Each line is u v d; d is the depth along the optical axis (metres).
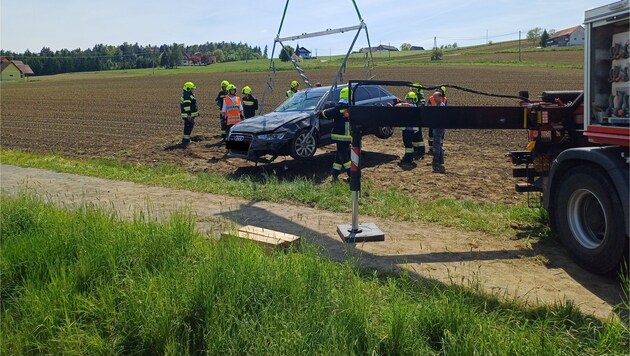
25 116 27.84
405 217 6.93
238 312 3.67
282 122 10.53
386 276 4.79
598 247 4.74
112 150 14.59
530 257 5.36
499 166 10.66
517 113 5.79
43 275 4.54
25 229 5.79
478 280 4.45
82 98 42.56
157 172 10.65
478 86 40.06
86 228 5.37
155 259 4.67
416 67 66.62
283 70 75.31
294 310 3.68
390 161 11.49
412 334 3.36
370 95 12.36
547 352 3.12
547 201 5.64
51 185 9.62
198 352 3.48
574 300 4.30
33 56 132.38
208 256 4.59
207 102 33.56
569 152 5.07
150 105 33.34
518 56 83.62
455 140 14.46
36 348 3.64
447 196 8.25
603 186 4.63
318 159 11.86
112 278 4.30
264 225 6.75
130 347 3.58
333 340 3.28
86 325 3.79
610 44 4.85
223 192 8.73
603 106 4.89
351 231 6.08
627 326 3.59
